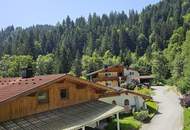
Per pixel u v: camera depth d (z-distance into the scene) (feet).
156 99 212.64
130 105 164.96
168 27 549.54
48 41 619.26
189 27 507.71
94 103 100.42
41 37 631.97
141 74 394.73
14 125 67.92
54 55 482.28
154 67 374.43
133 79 308.81
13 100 67.72
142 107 166.61
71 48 569.64
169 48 449.48
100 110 95.61
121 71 297.74
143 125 135.44
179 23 559.79
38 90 77.05
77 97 95.35
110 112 95.96
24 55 463.42
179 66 294.05
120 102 164.35
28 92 70.18
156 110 168.45
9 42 614.34
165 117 150.41
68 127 75.20
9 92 71.46
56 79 81.92
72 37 616.80
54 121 76.43
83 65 436.76
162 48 524.11
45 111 81.41
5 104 68.95
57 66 420.77
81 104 95.66
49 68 435.12
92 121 84.07
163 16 634.02
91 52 554.87
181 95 224.74
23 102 74.38
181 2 650.84
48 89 83.41
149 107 173.88
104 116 90.68
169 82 324.19
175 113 159.12
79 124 79.05
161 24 570.05
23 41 538.06
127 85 265.95
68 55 467.93
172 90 260.21
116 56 527.81
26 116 74.59
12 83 85.71
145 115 142.41
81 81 93.86
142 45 560.20
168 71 373.20
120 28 599.57
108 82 284.61
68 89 91.66
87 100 100.07
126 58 480.64
